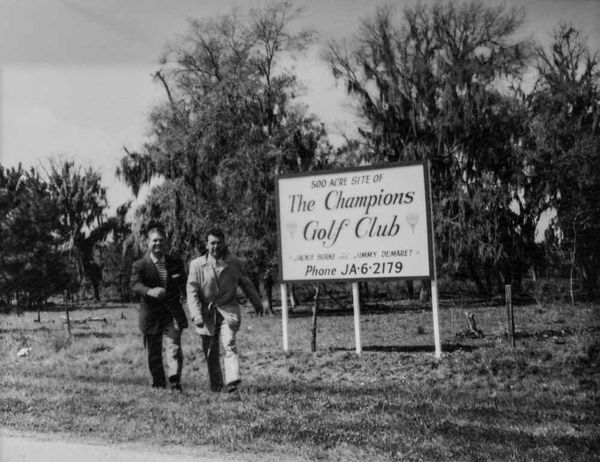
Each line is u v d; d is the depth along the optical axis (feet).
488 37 79.87
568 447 15.05
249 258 81.51
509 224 85.56
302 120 86.79
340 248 36.24
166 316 24.30
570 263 74.18
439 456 14.73
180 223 82.74
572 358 28.53
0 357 36.73
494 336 41.22
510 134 82.74
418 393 23.09
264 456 15.24
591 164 71.92
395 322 61.16
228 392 22.94
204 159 83.30
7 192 60.70
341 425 17.66
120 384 25.49
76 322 65.46
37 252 60.44
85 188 74.18
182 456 15.28
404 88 88.84
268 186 83.30
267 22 83.76
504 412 19.22
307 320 67.72
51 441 16.70
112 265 90.02
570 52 71.67
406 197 34.99
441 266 88.79
